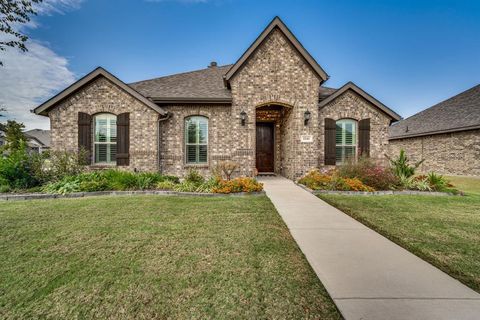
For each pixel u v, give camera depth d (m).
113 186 8.12
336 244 3.91
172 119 11.16
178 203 6.51
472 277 2.91
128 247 3.65
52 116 10.46
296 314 2.23
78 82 10.29
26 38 6.01
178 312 2.24
